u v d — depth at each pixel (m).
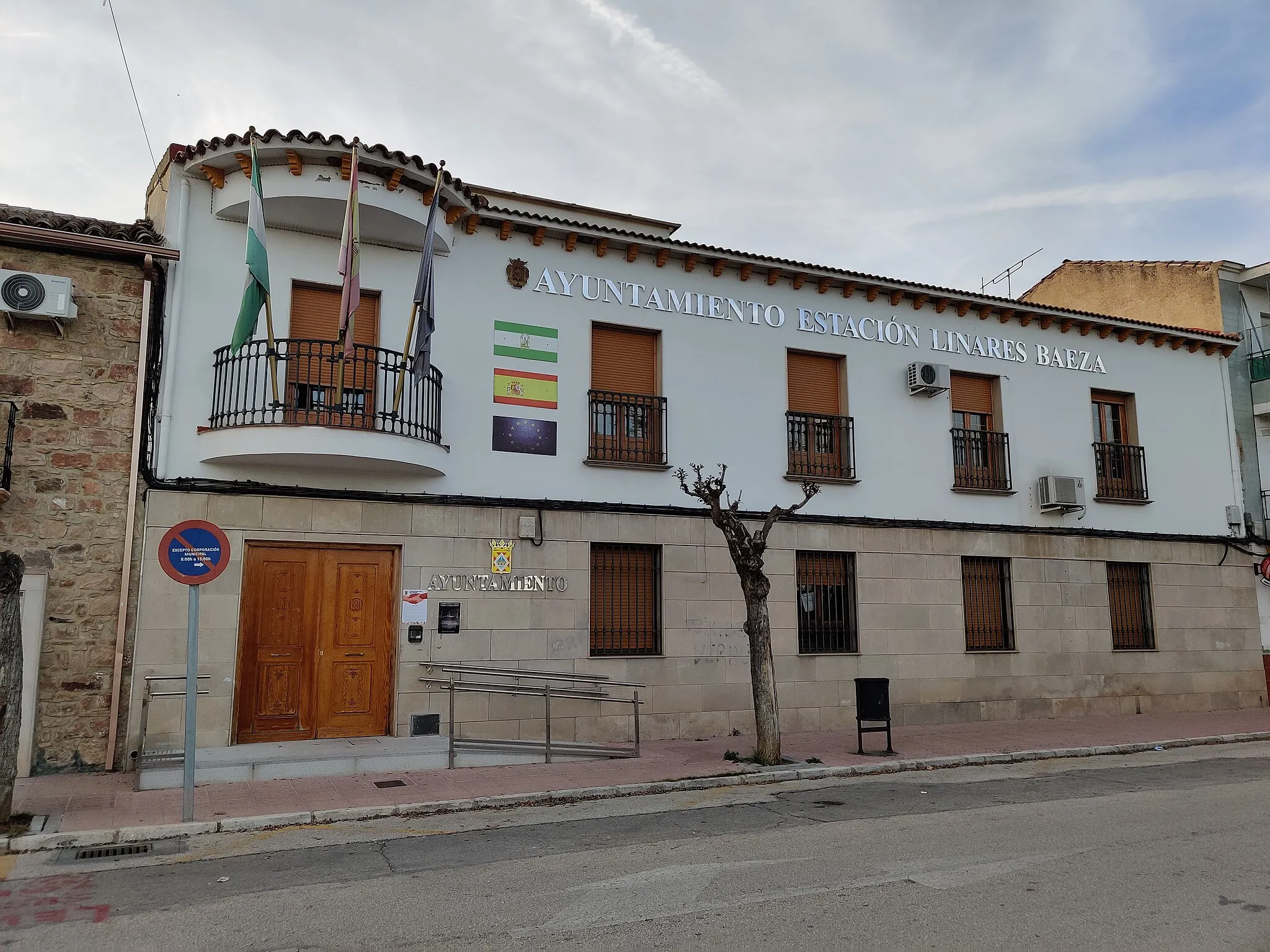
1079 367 15.97
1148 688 15.29
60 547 9.44
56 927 5.05
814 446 13.69
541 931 4.86
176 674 9.62
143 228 10.36
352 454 9.95
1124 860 6.20
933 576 13.95
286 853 6.64
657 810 8.12
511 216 11.88
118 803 7.91
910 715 13.45
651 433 12.60
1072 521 15.26
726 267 13.39
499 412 11.67
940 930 4.79
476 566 11.16
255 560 10.23
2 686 7.04
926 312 14.84
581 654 11.56
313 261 10.97
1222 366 17.36
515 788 8.78
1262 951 4.49
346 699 10.49
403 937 4.81
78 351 9.77
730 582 12.58
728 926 4.89
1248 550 16.61
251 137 9.88
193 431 10.12
